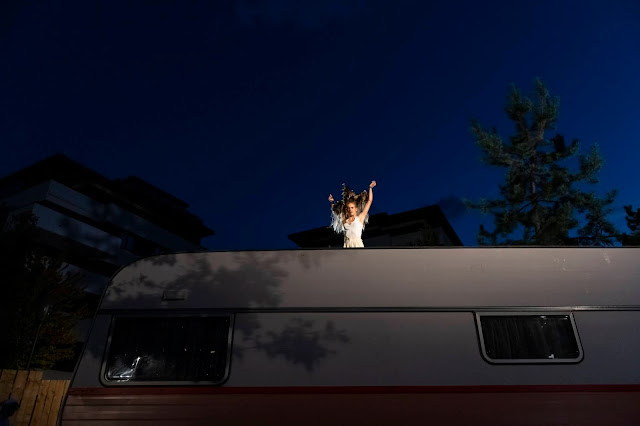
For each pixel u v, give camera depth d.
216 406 4.48
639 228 16.08
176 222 36.06
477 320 4.82
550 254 5.16
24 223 16.11
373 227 32.66
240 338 4.74
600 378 4.59
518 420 4.45
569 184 15.55
